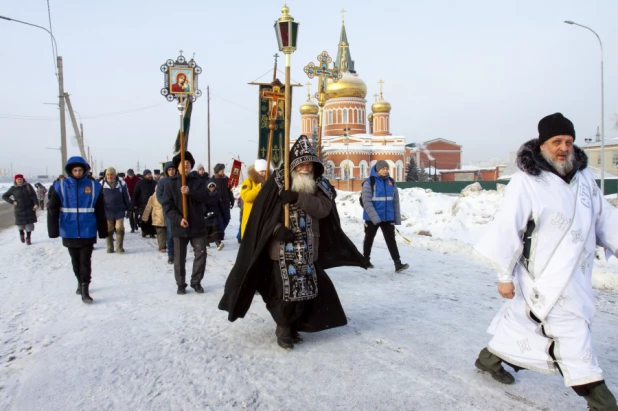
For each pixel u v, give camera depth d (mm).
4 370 4012
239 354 4238
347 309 5648
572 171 3105
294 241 4246
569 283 2971
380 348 4336
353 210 18484
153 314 5562
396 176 59531
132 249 11180
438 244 10305
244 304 4441
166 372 3873
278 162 10219
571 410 3170
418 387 3531
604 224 3156
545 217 3037
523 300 3176
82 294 6172
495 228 3113
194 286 6684
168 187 6551
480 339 4539
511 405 3242
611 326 5039
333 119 60656
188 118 7602
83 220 6148
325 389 3525
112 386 3633
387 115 63469
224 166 10945
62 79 21688
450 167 81750
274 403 3332
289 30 4652
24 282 7598
